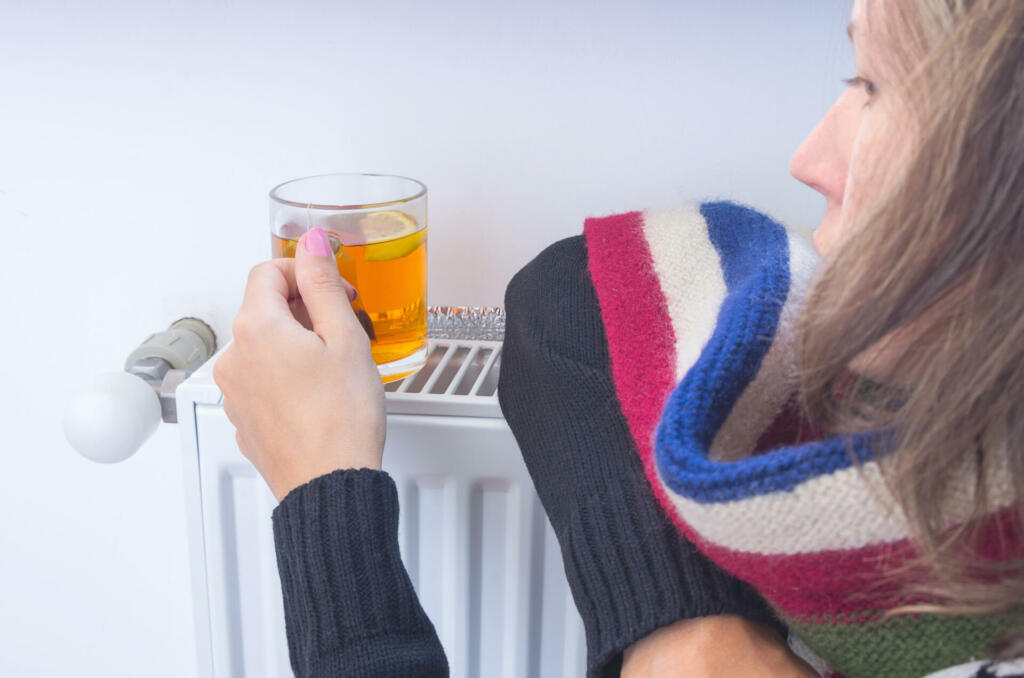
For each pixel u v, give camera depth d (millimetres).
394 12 591
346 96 615
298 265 463
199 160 636
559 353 442
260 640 604
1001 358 269
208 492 563
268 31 599
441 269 662
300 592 413
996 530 291
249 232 657
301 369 436
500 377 503
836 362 303
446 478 546
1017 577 293
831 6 581
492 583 574
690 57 599
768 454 311
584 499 399
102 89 618
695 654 350
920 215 272
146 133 630
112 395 533
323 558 410
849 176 343
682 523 343
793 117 612
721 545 323
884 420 303
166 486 738
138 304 684
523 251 655
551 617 581
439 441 534
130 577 777
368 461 438
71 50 607
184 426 548
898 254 279
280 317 444
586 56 600
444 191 642
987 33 253
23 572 777
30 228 660
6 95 620
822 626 330
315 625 408
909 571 305
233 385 459
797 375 339
